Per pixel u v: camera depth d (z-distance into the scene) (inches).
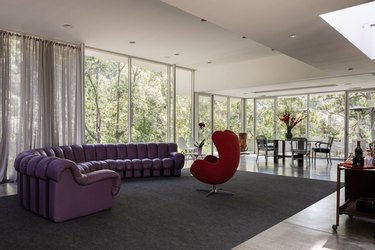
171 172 266.4
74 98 266.1
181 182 236.4
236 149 188.4
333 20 163.8
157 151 278.1
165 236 120.2
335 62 244.7
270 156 434.9
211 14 145.4
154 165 259.9
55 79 255.3
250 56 326.3
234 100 487.2
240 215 149.3
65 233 122.6
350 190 149.5
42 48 247.9
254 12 142.4
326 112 418.0
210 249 108.1
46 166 138.3
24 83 237.3
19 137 235.0
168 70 363.9
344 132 397.7
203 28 230.1
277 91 408.5
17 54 236.4
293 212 155.0
